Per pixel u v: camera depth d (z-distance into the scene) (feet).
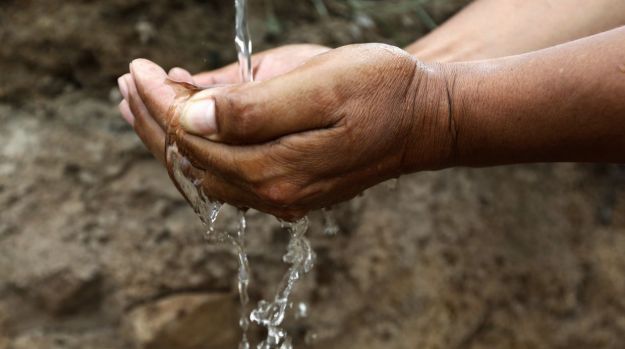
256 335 3.17
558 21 2.36
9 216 2.86
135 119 2.07
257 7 3.38
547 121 1.83
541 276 3.71
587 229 3.90
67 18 3.01
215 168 1.85
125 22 3.08
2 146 2.91
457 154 1.93
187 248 3.02
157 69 1.97
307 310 3.21
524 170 3.77
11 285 2.85
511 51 2.35
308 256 2.26
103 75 3.07
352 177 1.89
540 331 3.68
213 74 2.35
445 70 1.89
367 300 3.32
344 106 1.79
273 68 2.41
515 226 3.68
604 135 1.82
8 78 2.97
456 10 3.81
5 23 2.94
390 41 3.60
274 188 1.84
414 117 1.86
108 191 2.98
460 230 3.52
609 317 3.87
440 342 3.43
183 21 3.18
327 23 3.50
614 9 2.34
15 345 2.86
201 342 3.06
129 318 2.97
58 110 3.01
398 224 3.39
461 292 3.50
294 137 1.79
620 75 1.78
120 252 2.95
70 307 2.92
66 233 2.91
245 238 3.10
